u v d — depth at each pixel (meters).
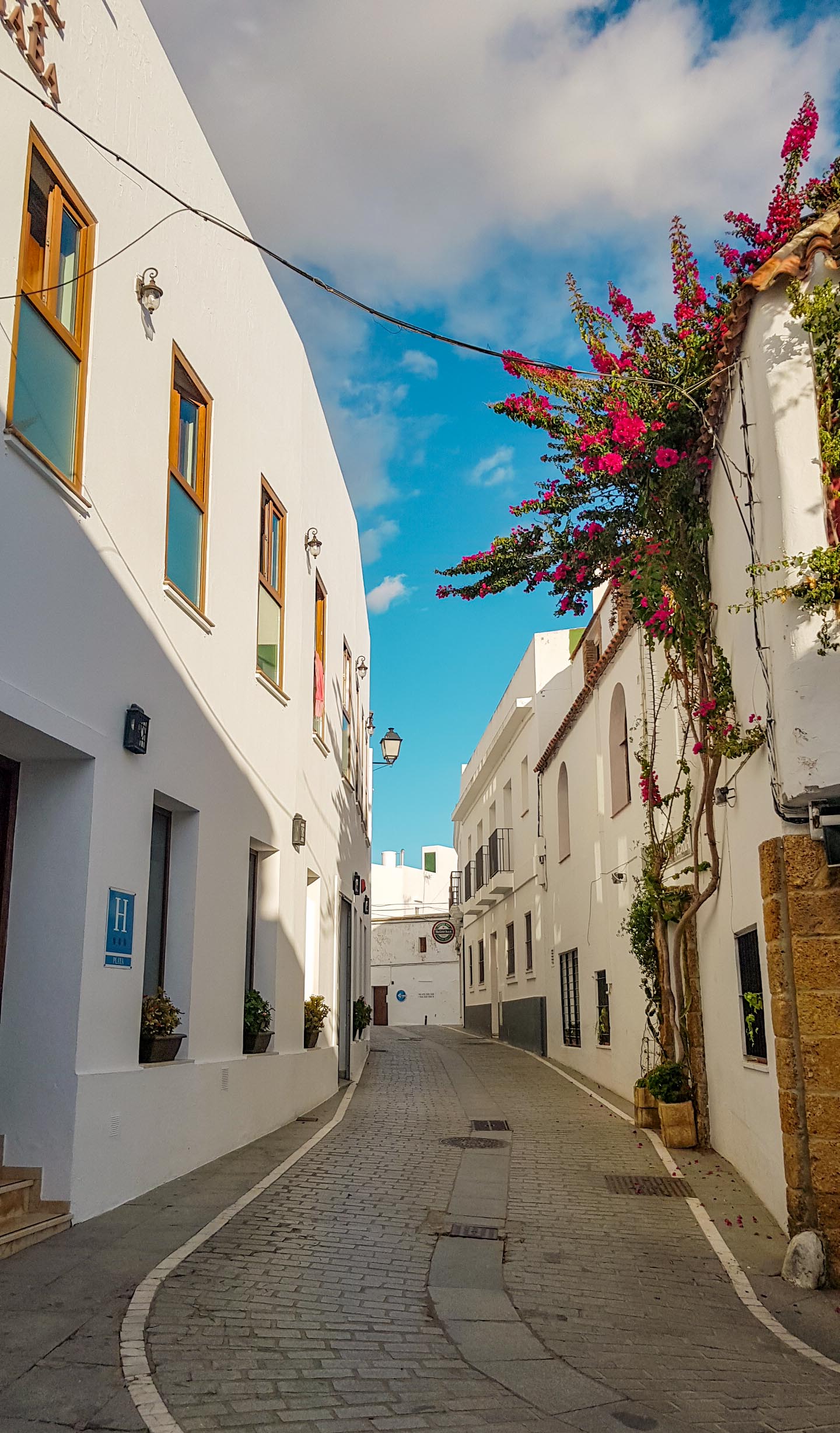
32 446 6.48
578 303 9.54
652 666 13.31
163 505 8.76
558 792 21.05
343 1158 9.87
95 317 7.59
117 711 7.69
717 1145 10.75
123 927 7.58
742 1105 9.52
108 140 7.92
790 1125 7.27
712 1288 6.71
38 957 6.97
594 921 17.23
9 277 6.36
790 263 7.73
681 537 9.52
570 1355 5.39
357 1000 19.81
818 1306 6.42
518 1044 25.31
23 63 6.68
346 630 18.45
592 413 9.55
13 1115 6.77
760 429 7.87
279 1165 9.26
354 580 20.05
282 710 12.36
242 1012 10.44
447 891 55.91
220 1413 4.20
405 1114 13.12
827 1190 7.04
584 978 18.17
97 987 7.13
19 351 6.59
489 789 31.38
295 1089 12.35
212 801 9.76
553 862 21.61
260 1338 5.11
